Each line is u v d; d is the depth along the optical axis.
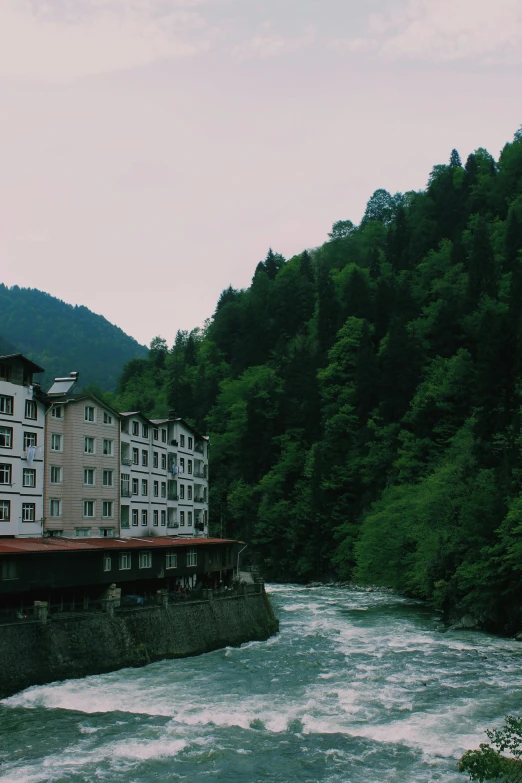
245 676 46.00
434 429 115.75
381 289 153.62
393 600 90.50
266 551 130.50
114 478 68.81
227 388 163.62
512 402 100.75
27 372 59.22
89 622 46.22
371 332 149.62
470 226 171.50
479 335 118.44
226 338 198.25
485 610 65.94
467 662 50.56
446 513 78.25
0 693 39.75
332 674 46.78
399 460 113.69
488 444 88.50
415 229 191.88
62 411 63.72
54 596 53.06
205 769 30.55
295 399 146.88
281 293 193.12
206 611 56.03
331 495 124.06
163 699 40.28
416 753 32.03
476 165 193.00
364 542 100.19
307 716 37.03
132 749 32.66
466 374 119.31
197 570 68.75
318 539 121.69
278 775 29.91
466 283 144.62
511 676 46.16
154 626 50.78
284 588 111.50
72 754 32.12
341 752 32.31
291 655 52.91
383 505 108.06
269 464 144.12
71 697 40.06
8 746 33.12
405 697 40.94
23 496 57.53
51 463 61.75
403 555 92.62
